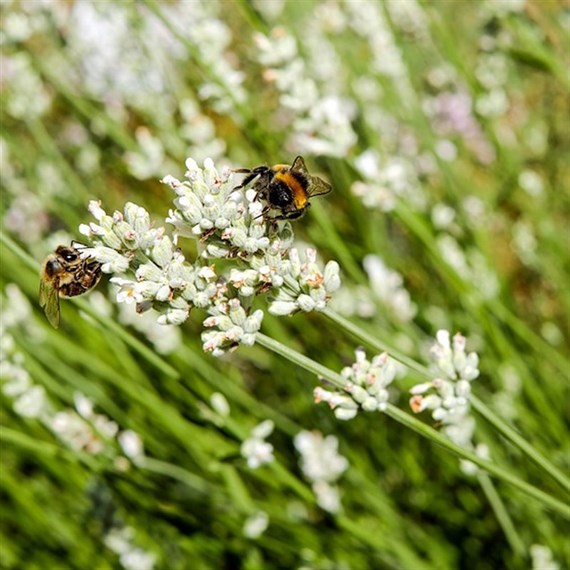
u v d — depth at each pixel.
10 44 0.94
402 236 1.03
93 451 0.80
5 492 0.93
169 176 0.64
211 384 0.88
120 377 0.84
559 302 1.01
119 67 1.00
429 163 1.01
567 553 0.83
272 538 0.83
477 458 0.68
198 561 0.85
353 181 0.90
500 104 0.92
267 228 0.65
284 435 0.89
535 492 0.68
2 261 0.90
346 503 0.87
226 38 0.82
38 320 0.91
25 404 0.80
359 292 0.86
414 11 0.96
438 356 0.67
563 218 1.09
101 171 1.09
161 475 0.83
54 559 0.88
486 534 0.86
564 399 0.92
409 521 0.87
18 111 0.97
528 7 0.90
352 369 0.67
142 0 0.80
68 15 1.01
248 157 1.02
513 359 0.84
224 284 0.65
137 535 0.85
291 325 0.94
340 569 0.82
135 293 0.64
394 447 0.91
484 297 0.85
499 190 1.03
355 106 0.94
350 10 0.92
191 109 0.87
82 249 0.67
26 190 1.01
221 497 0.82
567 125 1.13
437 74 1.10
